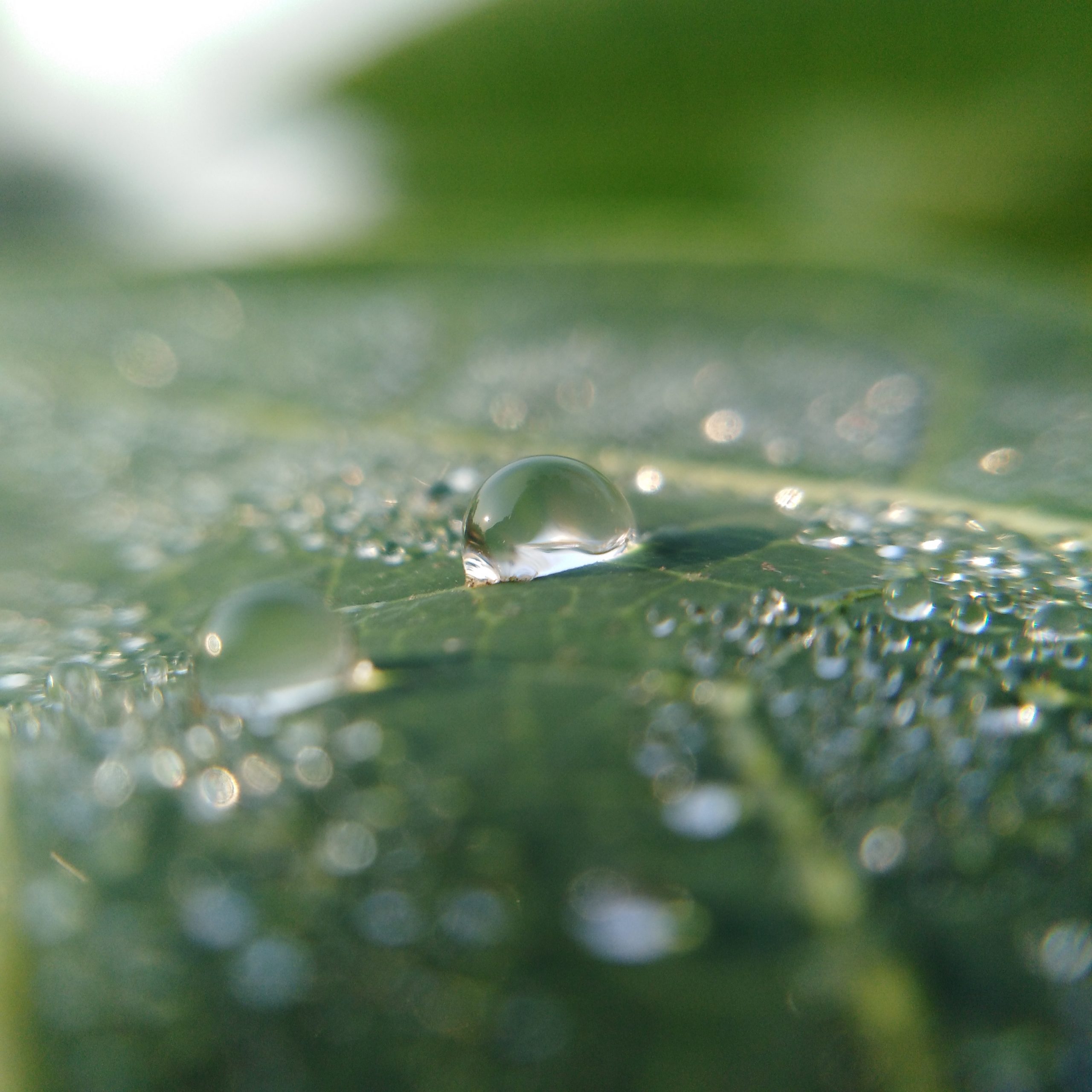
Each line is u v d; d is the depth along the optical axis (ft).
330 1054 0.15
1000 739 0.16
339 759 0.16
